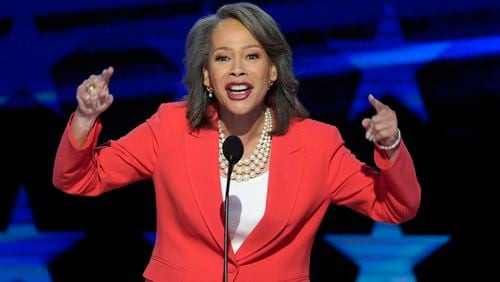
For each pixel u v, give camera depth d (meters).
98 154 9.79
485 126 16.52
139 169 9.88
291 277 9.69
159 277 9.62
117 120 17.38
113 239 17.95
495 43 16.27
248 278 9.52
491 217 16.73
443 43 16.45
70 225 18.09
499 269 16.80
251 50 9.62
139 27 17.30
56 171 9.52
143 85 17.36
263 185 9.71
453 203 16.84
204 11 17.00
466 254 16.92
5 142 17.98
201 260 9.55
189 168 9.63
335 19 16.70
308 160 9.76
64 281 18.09
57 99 17.75
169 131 9.86
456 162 16.69
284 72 10.00
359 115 16.81
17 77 17.81
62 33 17.59
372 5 16.56
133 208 17.89
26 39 17.72
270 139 9.94
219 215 9.49
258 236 9.48
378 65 16.70
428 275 17.14
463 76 16.47
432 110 16.66
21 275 18.23
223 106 9.87
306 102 16.91
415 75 16.64
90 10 17.42
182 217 9.59
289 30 16.83
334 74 16.81
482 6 16.20
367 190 9.85
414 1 16.42
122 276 17.91
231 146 9.05
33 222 18.19
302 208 9.59
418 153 16.77
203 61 9.93
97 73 17.56
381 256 17.34
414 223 17.14
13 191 18.14
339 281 17.47
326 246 17.52
